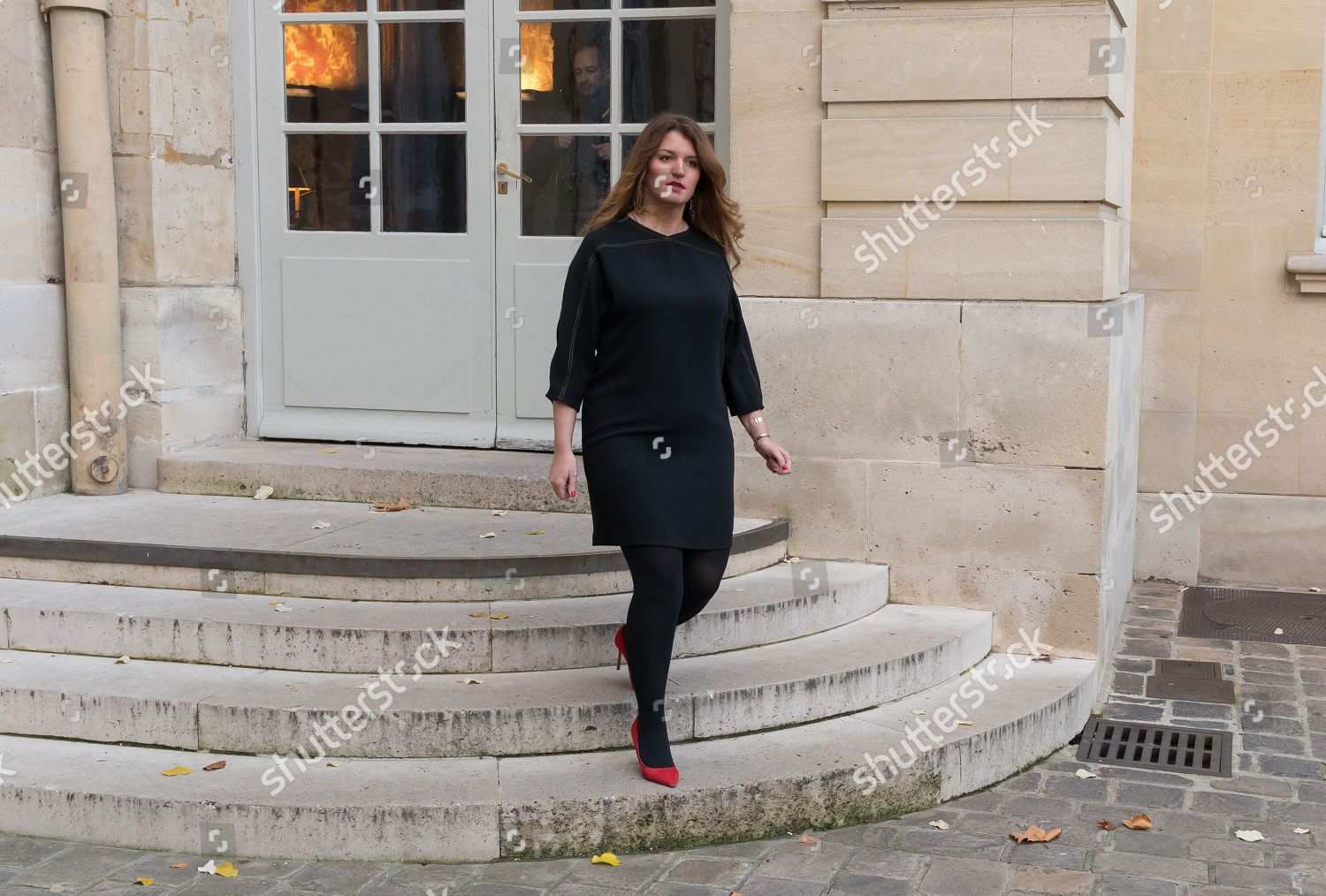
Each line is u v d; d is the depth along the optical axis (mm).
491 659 4191
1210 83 6273
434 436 5898
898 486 4984
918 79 4809
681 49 5543
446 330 5844
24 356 5434
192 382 5820
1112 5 4809
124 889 3439
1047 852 3711
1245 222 6328
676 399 3689
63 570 4711
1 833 3775
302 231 5984
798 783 3816
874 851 3719
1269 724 4723
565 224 5730
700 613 4398
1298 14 6152
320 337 5988
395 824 3600
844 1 4844
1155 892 3457
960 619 4855
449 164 5809
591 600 4520
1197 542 6578
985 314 4809
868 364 4953
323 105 5922
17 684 4098
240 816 3625
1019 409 4820
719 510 3762
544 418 5793
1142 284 6477
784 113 4965
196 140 5805
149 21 5520
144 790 3693
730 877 3547
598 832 3674
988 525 4902
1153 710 4863
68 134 5430
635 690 3785
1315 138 6191
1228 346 6426
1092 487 4777
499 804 3617
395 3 5777
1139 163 6395
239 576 4551
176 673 4199
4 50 5316
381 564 4438
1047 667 4793
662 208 3744
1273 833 3834
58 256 5602
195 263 5820
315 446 5957
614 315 3693
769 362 5055
